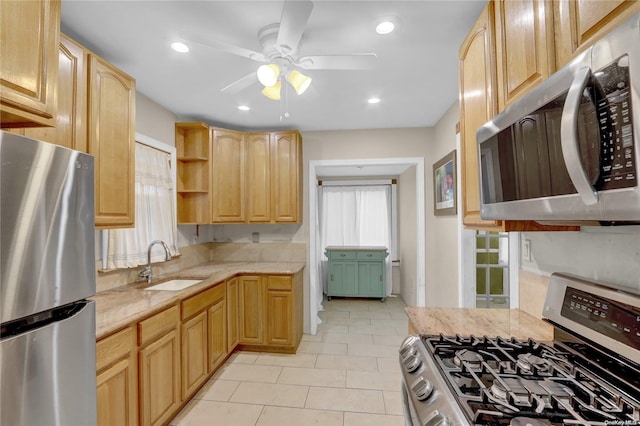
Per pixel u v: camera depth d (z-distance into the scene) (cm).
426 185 345
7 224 74
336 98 263
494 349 108
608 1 69
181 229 315
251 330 304
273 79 161
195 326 226
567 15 83
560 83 74
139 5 147
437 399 82
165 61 201
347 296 514
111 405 147
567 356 102
